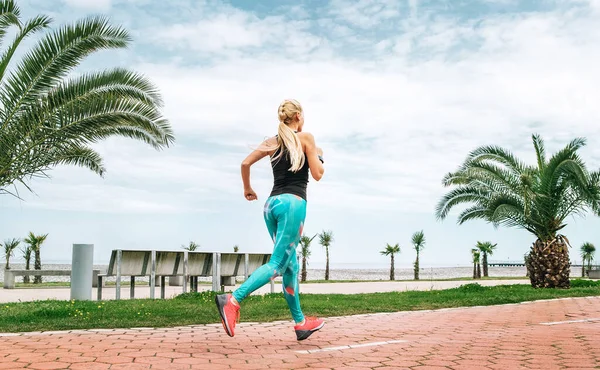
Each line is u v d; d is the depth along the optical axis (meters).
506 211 17.75
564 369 3.85
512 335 5.72
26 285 21.38
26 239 38.09
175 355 4.34
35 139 10.42
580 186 16.83
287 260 4.53
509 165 17.95
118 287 10.77
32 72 10.30
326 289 17.64
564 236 17.89
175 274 11.77
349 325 6.80
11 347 4.69
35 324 6.38
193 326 6.47
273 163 4.67
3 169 10.27
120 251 10.84
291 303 4.94
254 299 10.41
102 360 4.09
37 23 10.51
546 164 18.42
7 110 10.24
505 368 3.88
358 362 4.09
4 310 7.87
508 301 11.20
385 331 6.15
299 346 4.89
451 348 4.77
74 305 8.51
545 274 17.52
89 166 14.74
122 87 11.11
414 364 4.02
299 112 4.77
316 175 4.61
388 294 12.87
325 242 49.28
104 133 11.45
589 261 56.41
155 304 9.01
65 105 10.53
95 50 10.85
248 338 5.50
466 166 18.38
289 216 4.50
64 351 4.48
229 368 3.84
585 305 10.41
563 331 6.08
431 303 10.34
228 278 13.10
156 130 11.38
